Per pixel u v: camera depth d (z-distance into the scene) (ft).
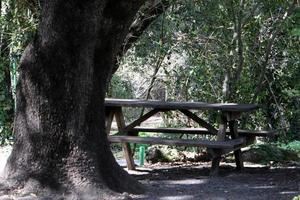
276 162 33.12
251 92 37.09
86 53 21.36
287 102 39.34
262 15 36.14
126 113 43.39
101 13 21.48
